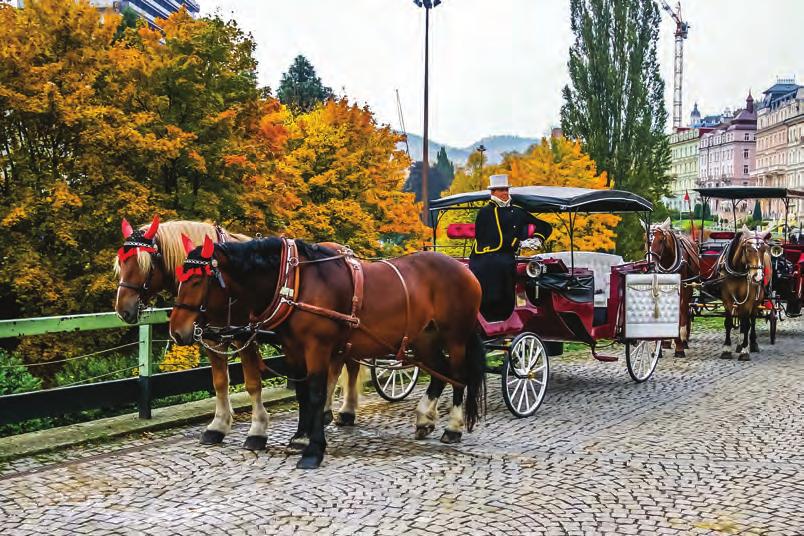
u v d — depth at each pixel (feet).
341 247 25.12
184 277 21.81
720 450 24.94
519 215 29.96
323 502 19.45
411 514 18.65
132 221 48.62
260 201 57.21
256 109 59.21
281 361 33.09
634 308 35.47
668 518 18.54
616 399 33.35
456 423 25.84
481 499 19.79
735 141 438.40
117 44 54.80
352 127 80.53
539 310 33.04
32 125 50.39
